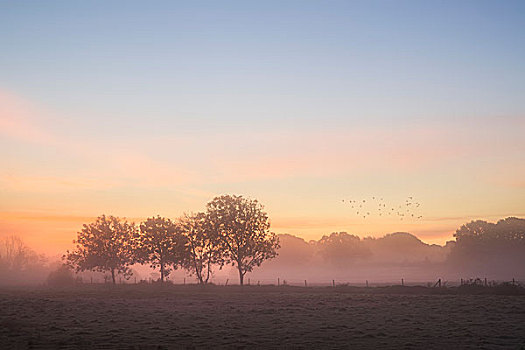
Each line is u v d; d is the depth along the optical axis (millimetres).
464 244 195500
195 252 107250
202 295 78188
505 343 28578
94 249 117438
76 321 40906
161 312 48812
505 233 189500
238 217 104625
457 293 72438
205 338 31812
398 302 58469
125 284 111688
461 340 29812
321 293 80875
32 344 29141
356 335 32469
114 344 29375
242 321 40625
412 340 30094
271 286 96250
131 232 119188
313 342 29953
